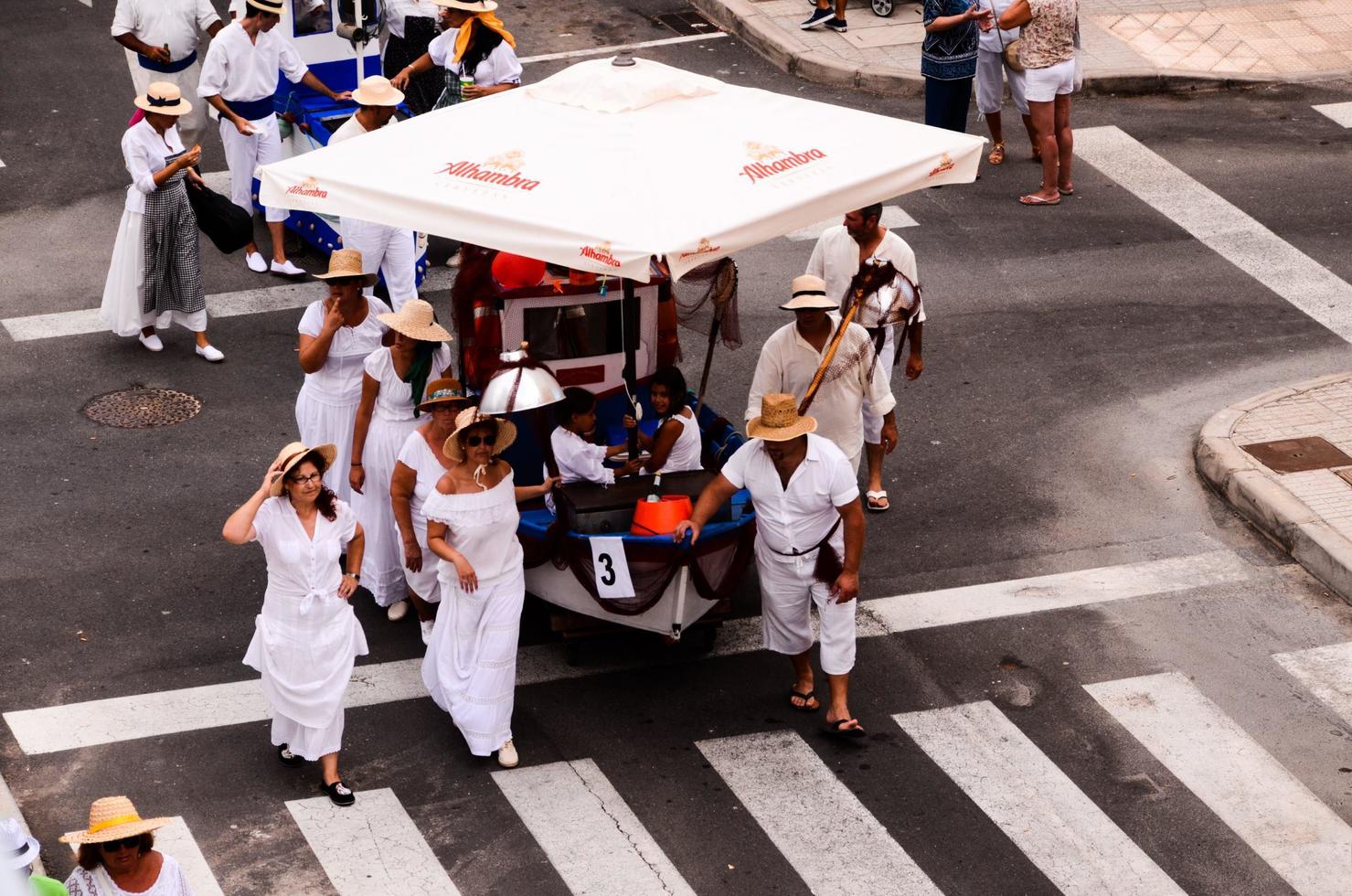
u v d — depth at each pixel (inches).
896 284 533.3
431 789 441.4
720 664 502.0
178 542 547.2
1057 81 791.7
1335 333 710.5
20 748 449.1
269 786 439.8
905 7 1031.0
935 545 562.6
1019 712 479.2
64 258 743.1
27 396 631.2
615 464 494.0
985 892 409.1
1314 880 415.8
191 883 402.6
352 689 481.4
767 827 430.9
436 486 430.6
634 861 416.8
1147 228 799.7
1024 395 658.8
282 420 624.4
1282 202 826.2
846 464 437.7
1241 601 534.0
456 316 505.4
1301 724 475.8
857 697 485.4
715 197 427.8
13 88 916.6
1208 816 438.3
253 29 715.4
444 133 468.1
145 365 658.2
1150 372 677.3
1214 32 1005.8
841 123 476.4
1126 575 547.2
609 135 450.9
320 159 465.1
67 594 517.3
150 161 633.6
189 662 490.0
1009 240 785.6
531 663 498.9
